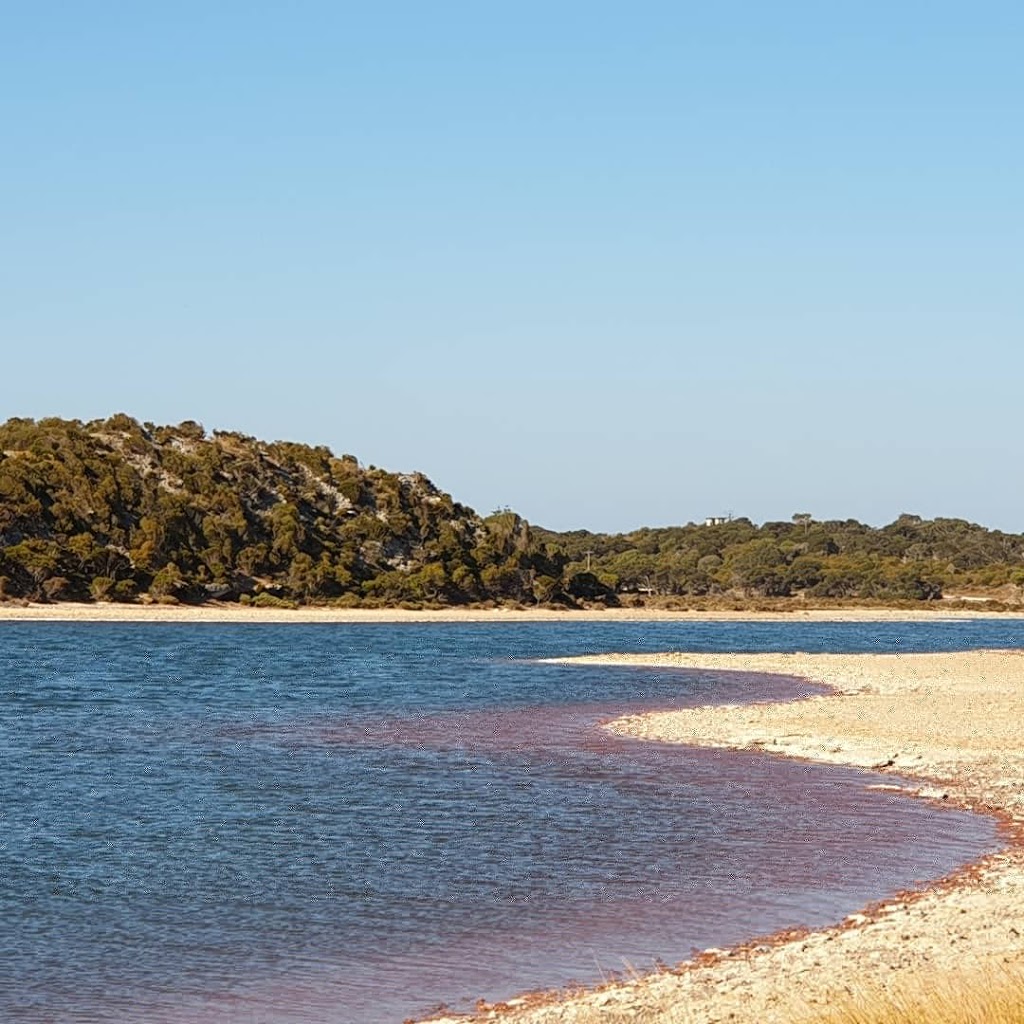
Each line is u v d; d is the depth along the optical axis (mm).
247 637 117250
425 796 32469
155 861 25438
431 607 175125
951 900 21734
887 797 32000
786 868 24703
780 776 35281
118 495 167625
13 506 155000
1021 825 28609
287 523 177000
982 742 40562
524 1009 17062
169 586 154625
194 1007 17297
